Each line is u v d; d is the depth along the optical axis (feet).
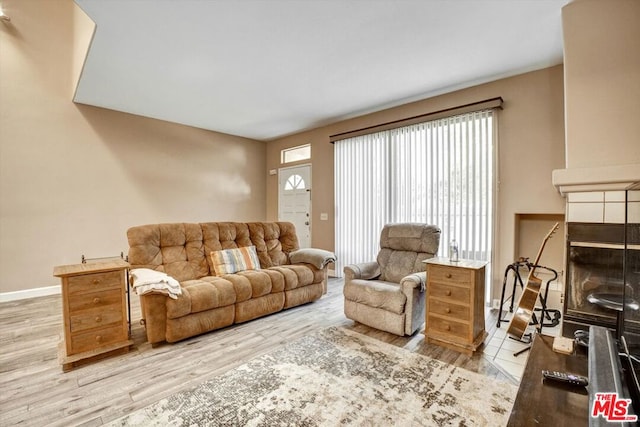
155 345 8.21
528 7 7.29
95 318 7.49
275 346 8.27
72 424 5.27
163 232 10.18
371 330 9.39
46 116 12.96
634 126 6.59
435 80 11.33
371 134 14.80
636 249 3.95
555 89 10.07
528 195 10.51
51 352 7.86
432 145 12.53
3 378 6.67
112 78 11.17
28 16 12.54
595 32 6.92
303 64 10.12
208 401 5.87
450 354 7.77
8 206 12.14
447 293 8.12
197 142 17.97
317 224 17.98
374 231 14.67
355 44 8.91
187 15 7.50
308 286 11.98
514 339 8.64
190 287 8.94
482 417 5.39
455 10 7.40
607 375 2.53
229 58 9.70
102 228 14.40
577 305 6.79
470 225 11.51
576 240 6.84
